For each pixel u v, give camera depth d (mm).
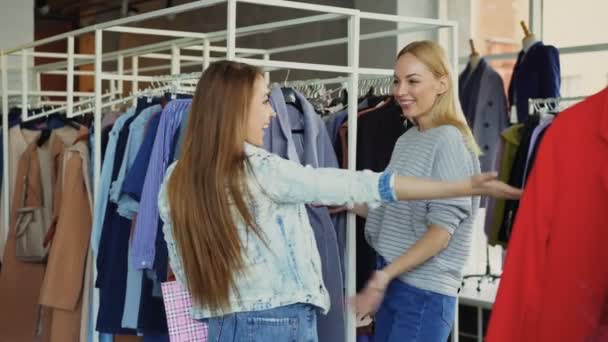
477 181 2188
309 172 2301
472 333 5570
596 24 6023
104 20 12195
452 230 2635
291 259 2332
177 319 2609
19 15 7918
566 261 1821
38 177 4664
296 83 4262
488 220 4875
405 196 2254
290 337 2324
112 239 3623
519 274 1870
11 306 4723
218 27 10016
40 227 4574
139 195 3357
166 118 3307
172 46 5492
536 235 1854
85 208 4098
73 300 4062
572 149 1830
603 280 1802
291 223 2346
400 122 3342
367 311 2559
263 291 2307
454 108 2797
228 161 2293
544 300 1841
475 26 7098
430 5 7363
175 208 2355
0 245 5066
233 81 2328
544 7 6465
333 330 3080
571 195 1822
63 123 4680
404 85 2793
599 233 1798
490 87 5754
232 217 2293
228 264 2281
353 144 3174
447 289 2699
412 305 2693
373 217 2938
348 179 2279
